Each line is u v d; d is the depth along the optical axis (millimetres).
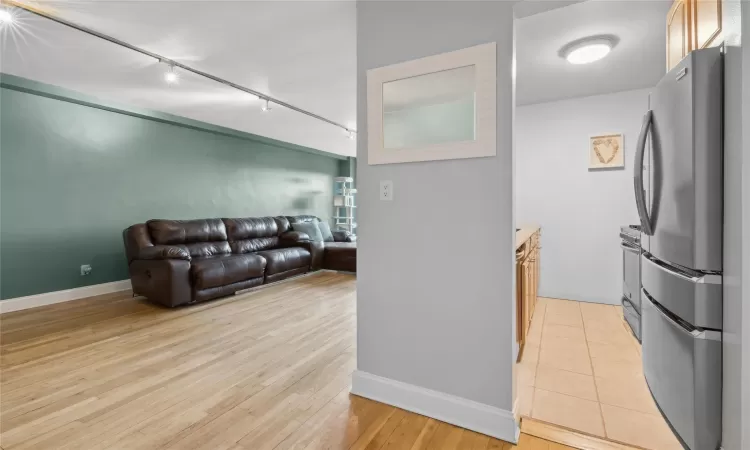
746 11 1125
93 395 1868
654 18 2158
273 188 6688
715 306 1272
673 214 1453
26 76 3322
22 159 3518
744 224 1136
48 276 3723
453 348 1627
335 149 7590
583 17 2154
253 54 2873
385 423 1619
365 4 1832
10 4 2113
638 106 3539
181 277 3561
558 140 3898
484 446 1462
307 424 1612
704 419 1297
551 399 1889
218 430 1570
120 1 2115
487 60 1514
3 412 1706
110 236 4234
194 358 2350
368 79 1807
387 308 1794
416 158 1688
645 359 1896
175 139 4949
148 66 3094
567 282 3889
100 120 4121
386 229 1790
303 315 3352
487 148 1524
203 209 5355
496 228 1525
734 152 1187
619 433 1593
